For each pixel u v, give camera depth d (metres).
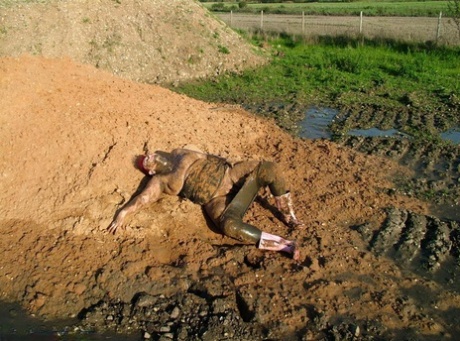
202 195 5.92
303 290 5.21
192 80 13.80
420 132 9.69
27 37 11.98
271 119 10.33
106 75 8.56
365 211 6.63
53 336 4.71
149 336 4.70
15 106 6.63
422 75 13.56
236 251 5.57
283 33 19.89
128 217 5.78
